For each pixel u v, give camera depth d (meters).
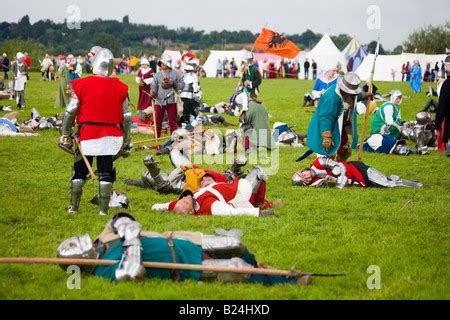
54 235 8.06
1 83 32.72
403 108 29.30
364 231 8.47
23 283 6.27
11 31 146.62
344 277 6.51
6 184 11.22
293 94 38.59
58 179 11.80
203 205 9.05
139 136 17.92
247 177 9.32
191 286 5.96
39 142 16.45
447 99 14.20
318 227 8.60
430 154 15.91
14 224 8.65
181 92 18.38
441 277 6.59
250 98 15.88
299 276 6.18
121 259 5.94
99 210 9.37
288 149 16.53
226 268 5.90
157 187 10.65
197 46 175.25
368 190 11.16
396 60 63.88
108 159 9.05
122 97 8.98
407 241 7.96
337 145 11.47
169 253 6.06
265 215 9.11
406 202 10.14
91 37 146.12
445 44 92.75
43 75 50.88
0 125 17.83
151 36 171.88
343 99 11.37
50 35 144.88
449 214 9.41
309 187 11.46
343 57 64.06
